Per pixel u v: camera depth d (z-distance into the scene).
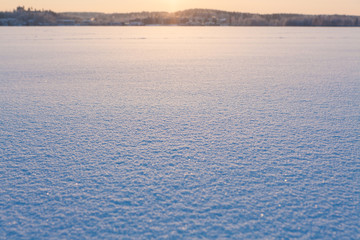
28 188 2.55
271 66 11.05
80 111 4.96
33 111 4.95
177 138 3.73
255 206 2.30
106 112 4.90
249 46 22.45
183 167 2.94
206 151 3.33
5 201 2.36
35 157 3.16
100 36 39.91
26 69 10.00
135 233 2.00
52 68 10.31
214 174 2.80
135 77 8.57
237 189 2.54
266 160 3.10
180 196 2.43
